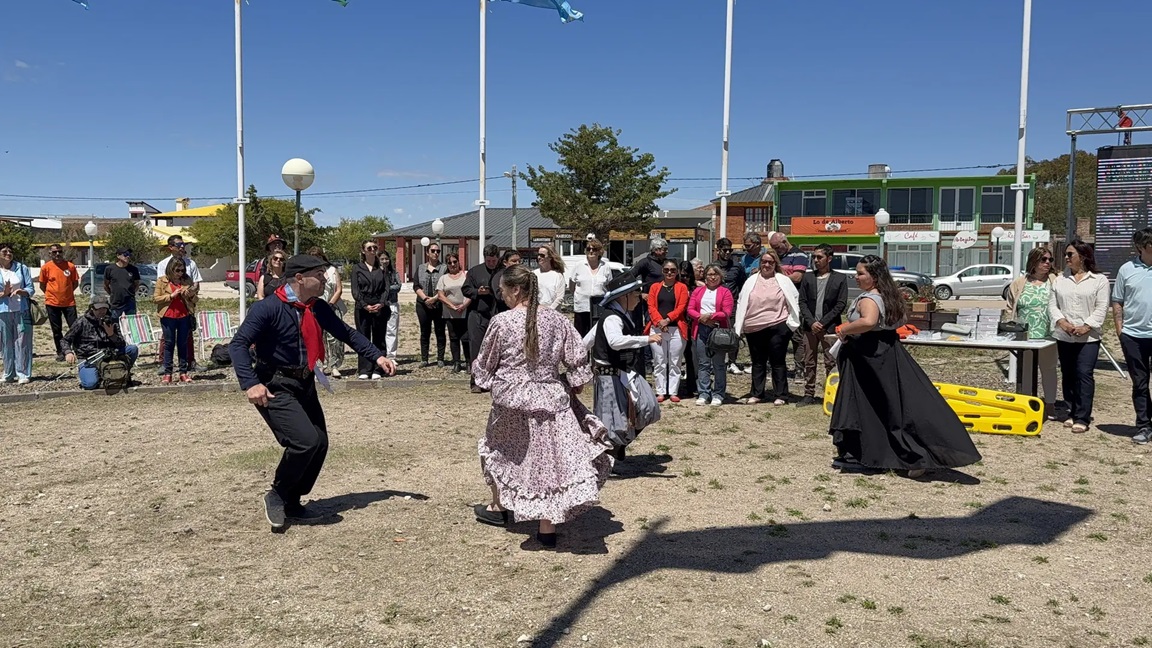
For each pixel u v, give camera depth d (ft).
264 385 17.01
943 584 14.34
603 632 12.62
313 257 17.38
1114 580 14.49
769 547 16.17
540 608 13.50
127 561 15.69
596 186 140.15
